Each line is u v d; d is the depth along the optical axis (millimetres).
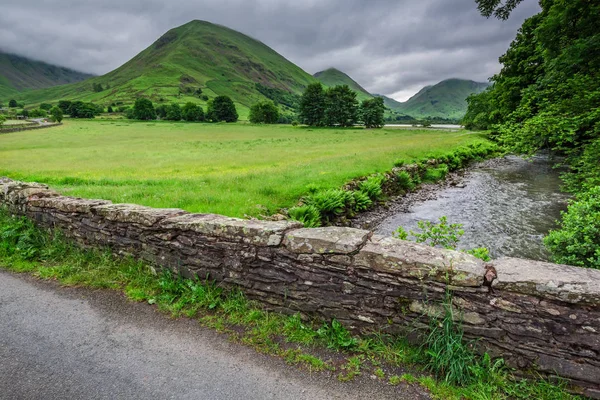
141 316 4039
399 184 16188
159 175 17328
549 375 2764
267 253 3902
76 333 3691
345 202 11750
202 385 2932
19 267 5383
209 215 4809
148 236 4859
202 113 140250
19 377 3018
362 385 2938
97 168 21062
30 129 79250
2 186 7461
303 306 3744
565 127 9297
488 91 48875
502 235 10078
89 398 2783
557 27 13023
